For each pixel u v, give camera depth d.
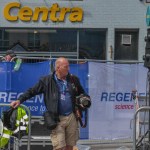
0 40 47.78
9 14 47.31
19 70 32.56
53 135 22.53
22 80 32.62
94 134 33.56
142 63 34.41
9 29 47.72
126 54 48.38
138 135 31.09
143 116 31.94
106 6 47.50
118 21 47.69
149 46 31.33
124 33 48.34
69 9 47.41
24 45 47.94
